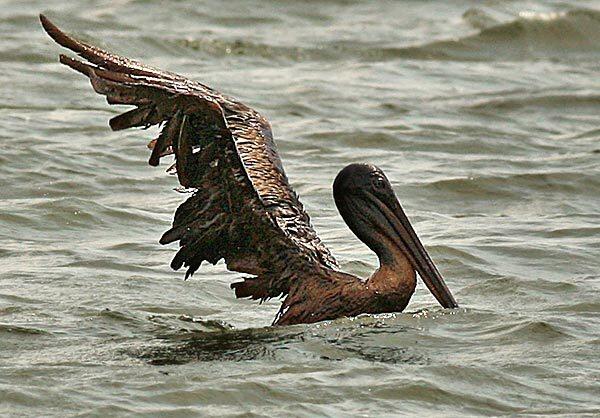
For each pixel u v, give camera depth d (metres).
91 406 11.31
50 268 15.94
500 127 25.52
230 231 13.67
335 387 11.88
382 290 13.97
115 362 12.52
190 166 13.29
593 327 13.77
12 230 17.81
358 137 24.11
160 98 12.78
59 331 13.53
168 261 16.45
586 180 21.19
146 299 14.80
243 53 31.61
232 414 11.20
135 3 35.12
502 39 34.28
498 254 16.83
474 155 23.31
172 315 14.32
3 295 14.71
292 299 13.88
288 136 24.06
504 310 14.40
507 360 12.68
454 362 12.58
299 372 12.23
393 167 22.06
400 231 14.24
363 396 11.72
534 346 13.12
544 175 21.25
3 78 27.25
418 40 33.50
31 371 12.19
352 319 13.81
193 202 13.55
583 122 26.39
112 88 12.80
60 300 14.62
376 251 14.25
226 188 13.43
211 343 13.20
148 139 23.17
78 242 17.38
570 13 35.38
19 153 21.52
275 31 33.88
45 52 29.33
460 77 30.33
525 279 15.60
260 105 26.48
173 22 33.91
